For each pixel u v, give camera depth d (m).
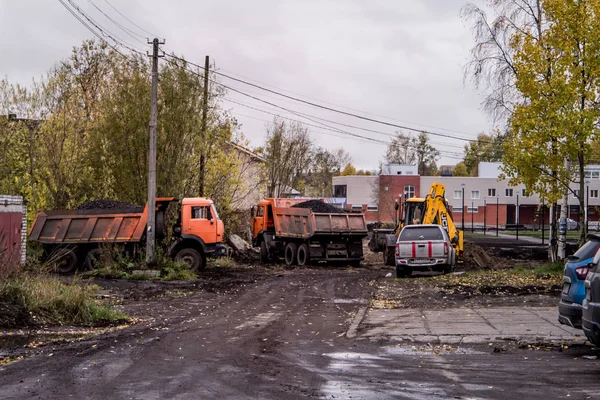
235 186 36.34
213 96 32.75
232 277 24.84
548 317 13.45
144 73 30.30
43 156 28.00
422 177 85.81
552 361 9.46
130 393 7.73
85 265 25.95
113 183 29.91
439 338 11.57
